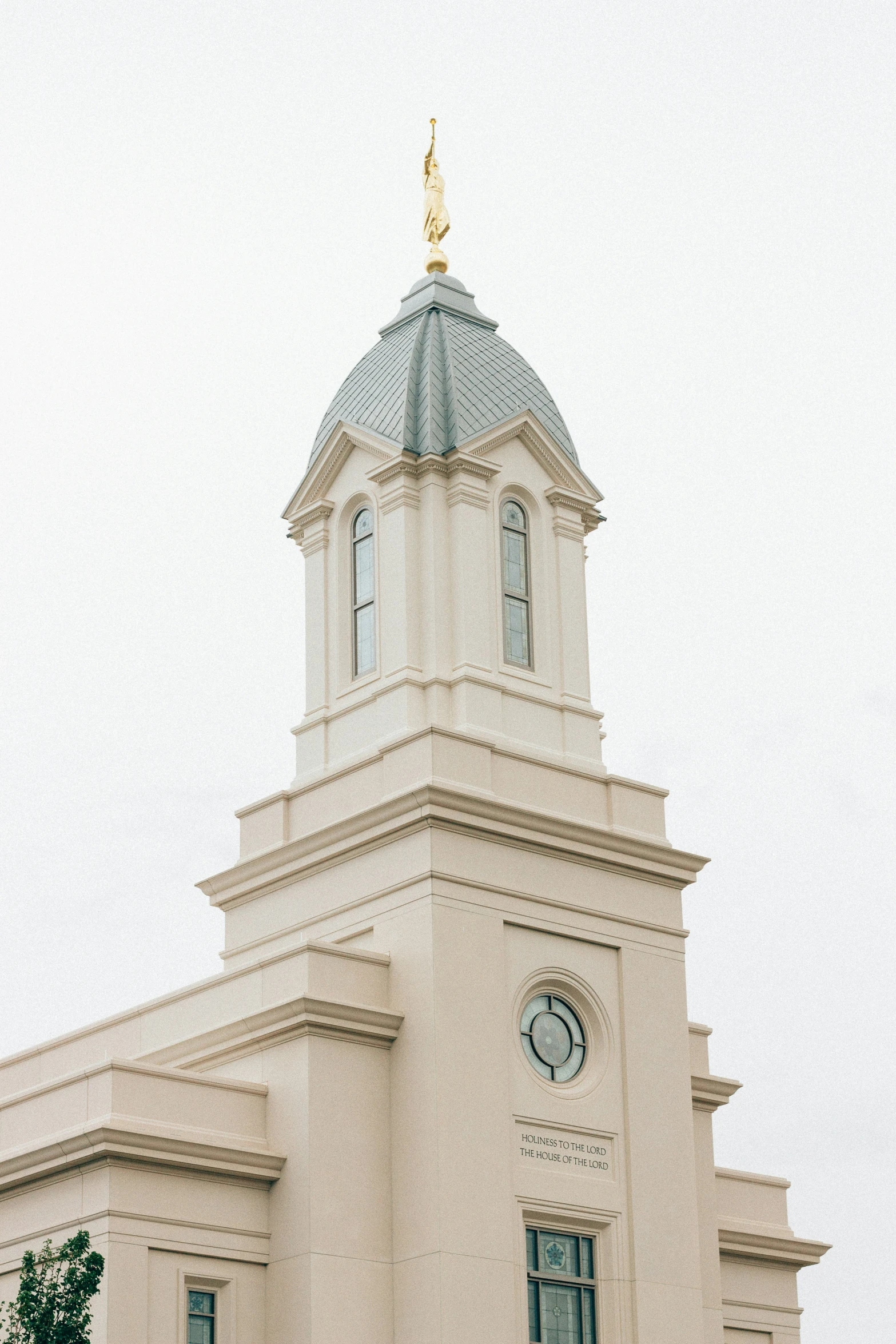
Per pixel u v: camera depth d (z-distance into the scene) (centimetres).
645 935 5984
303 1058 5403
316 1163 5316
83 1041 6172
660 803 6159
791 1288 6600
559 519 6291
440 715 5891
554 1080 5709
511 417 6194
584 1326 5547
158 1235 5125
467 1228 5331
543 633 6169
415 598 6034
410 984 5547
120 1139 5088
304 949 5503
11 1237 5281
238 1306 5222
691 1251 5753
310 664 6294
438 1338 5194
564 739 6088
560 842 5838
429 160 6819
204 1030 5666
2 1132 5556
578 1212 5581
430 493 6084
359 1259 5306
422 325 6456
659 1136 5806
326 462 6334
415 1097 5441
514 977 5675
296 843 5950
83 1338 4600
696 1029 6291
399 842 5706
